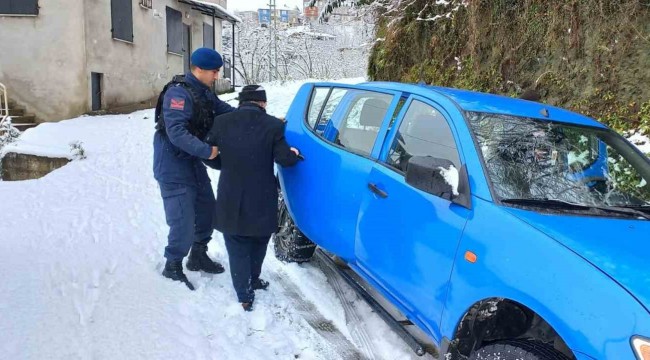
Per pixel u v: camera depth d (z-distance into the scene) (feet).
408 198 9.91
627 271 6.84
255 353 10.50
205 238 14.15
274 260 15.90
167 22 55.67
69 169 26.91
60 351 9.76
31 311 11.16
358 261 11.47
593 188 9.68
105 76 43.80
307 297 13.44
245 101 12.19
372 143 11.78
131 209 20.18
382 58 32.17
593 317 6.63
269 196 12.10
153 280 13.24
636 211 9.04
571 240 7.47
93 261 14.38
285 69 87.40
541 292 7.21
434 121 10.45
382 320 12.32
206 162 12.75
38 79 40.42
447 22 26.94
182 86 12.56
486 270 8.00
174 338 10.59
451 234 8.77
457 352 8.65
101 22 42.78
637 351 6.15
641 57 18.34
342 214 11.93
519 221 7.98
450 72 26.89
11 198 21.30
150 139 33.65
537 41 22.08
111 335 10.48
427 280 9.17
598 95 19.49
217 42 73.56
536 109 11.10
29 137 33.50
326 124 13.71
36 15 39.75
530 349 7.52
